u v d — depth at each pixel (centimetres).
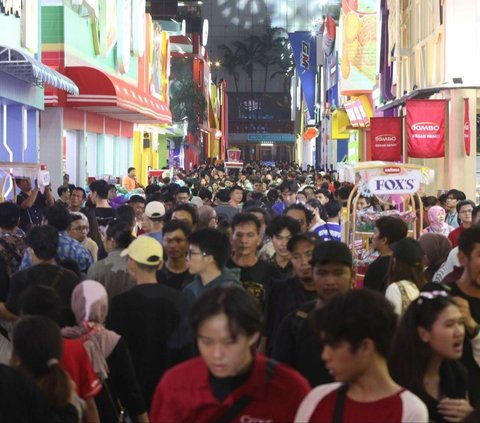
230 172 6009
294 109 12762
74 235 1284
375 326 470
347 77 5031
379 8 4225
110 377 775
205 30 10175
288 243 854
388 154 3088
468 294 767
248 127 14838
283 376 509
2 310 945
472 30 2866
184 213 1357
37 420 524
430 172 1639
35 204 2148
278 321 848
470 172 2894
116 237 1022
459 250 775
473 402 707
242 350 487
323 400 482
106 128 4341
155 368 846
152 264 857
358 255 1522
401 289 799
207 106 8938
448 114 2914
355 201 1603
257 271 1003
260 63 14750
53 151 3338
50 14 3325
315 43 8981
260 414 502
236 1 14725
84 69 3359
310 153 10444
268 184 4131
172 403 512
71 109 3556
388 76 4062
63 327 812
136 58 4903
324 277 710
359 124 5203
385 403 473
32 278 895
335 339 471
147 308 846
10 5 2556
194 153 8481
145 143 5797
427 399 583
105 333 768
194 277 973
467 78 2864
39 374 570
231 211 1978
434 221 1609
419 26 3403
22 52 2362
